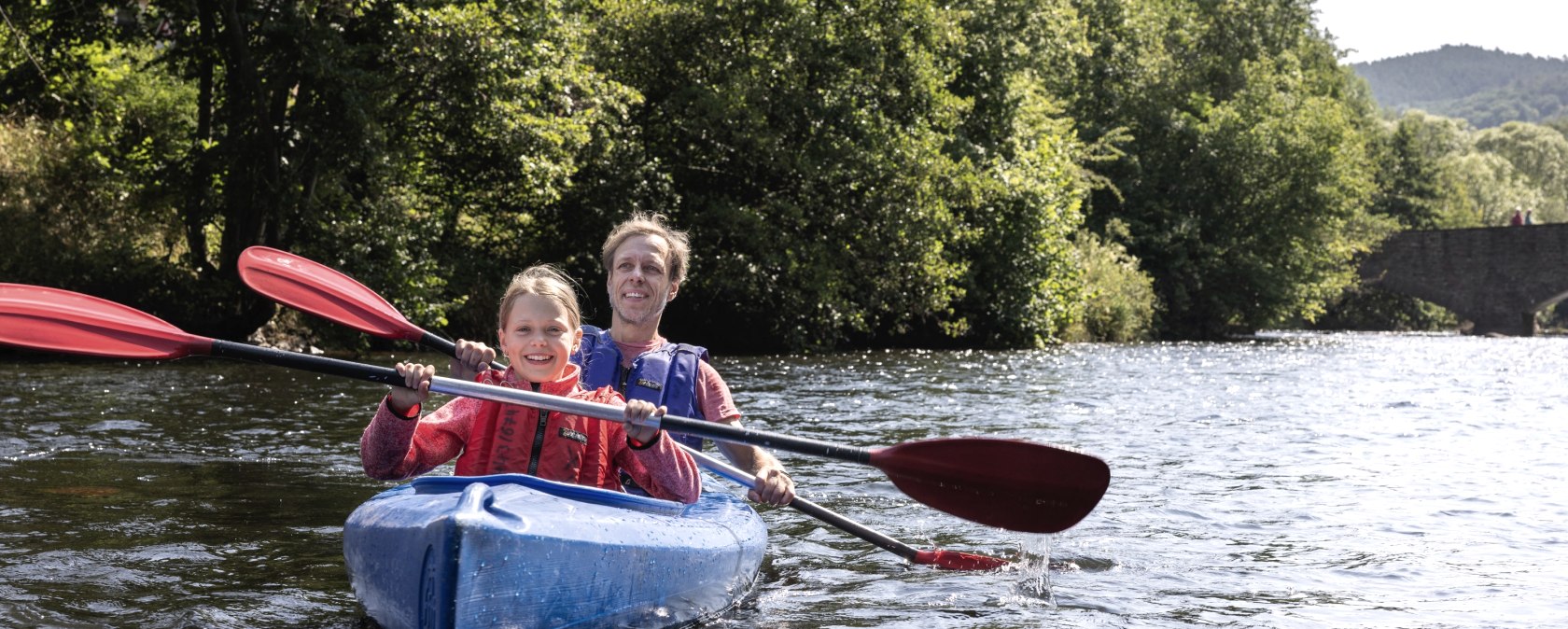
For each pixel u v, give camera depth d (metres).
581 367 4.27
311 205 14.45
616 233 4.45
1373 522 5.36
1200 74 34.75
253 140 14.19
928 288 20.39
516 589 2.96
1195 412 10.20
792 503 4.13
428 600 2.87
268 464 6.31
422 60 14.77
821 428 8.45
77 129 15.51
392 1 14.38
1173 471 6.81
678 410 4.26
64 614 3.52
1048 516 4.02
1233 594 4.08
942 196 20.42
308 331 15.39
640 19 18.48
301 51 13.77
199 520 4.87
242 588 3.87
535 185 15.94
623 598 3.27
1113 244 29.42
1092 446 7.86
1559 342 30.09
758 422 8.78
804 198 19.31
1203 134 32.34
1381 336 35.34
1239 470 6.86
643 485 3.95
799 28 18.72
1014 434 8.35
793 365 15.71
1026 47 23.30
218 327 14.47
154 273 14.47
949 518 5.42
